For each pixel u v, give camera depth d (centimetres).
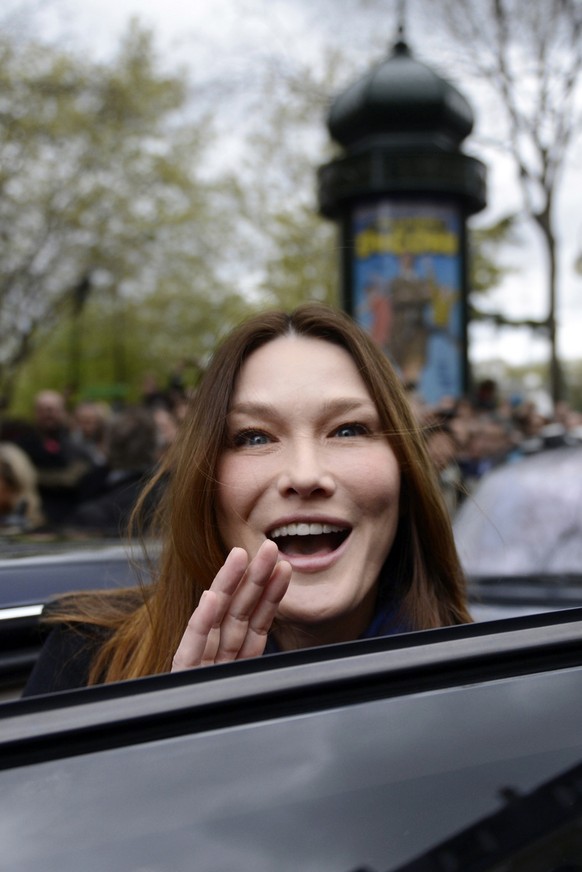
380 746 101
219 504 145
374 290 977
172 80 1758
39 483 591
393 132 968
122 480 418
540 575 328
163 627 149
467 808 100
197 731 97
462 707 106
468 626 112
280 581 122
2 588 175
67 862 90
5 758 93
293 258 2214
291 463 140
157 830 92
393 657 107
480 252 1984
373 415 146
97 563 189
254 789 96
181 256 2288
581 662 113
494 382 909
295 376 144
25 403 3247
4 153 1639
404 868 95
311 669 103
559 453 387
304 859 93
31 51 1589
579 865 101
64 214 1844
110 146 1812
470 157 959
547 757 105
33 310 1986
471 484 499
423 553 161
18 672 171
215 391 146
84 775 94
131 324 2862
